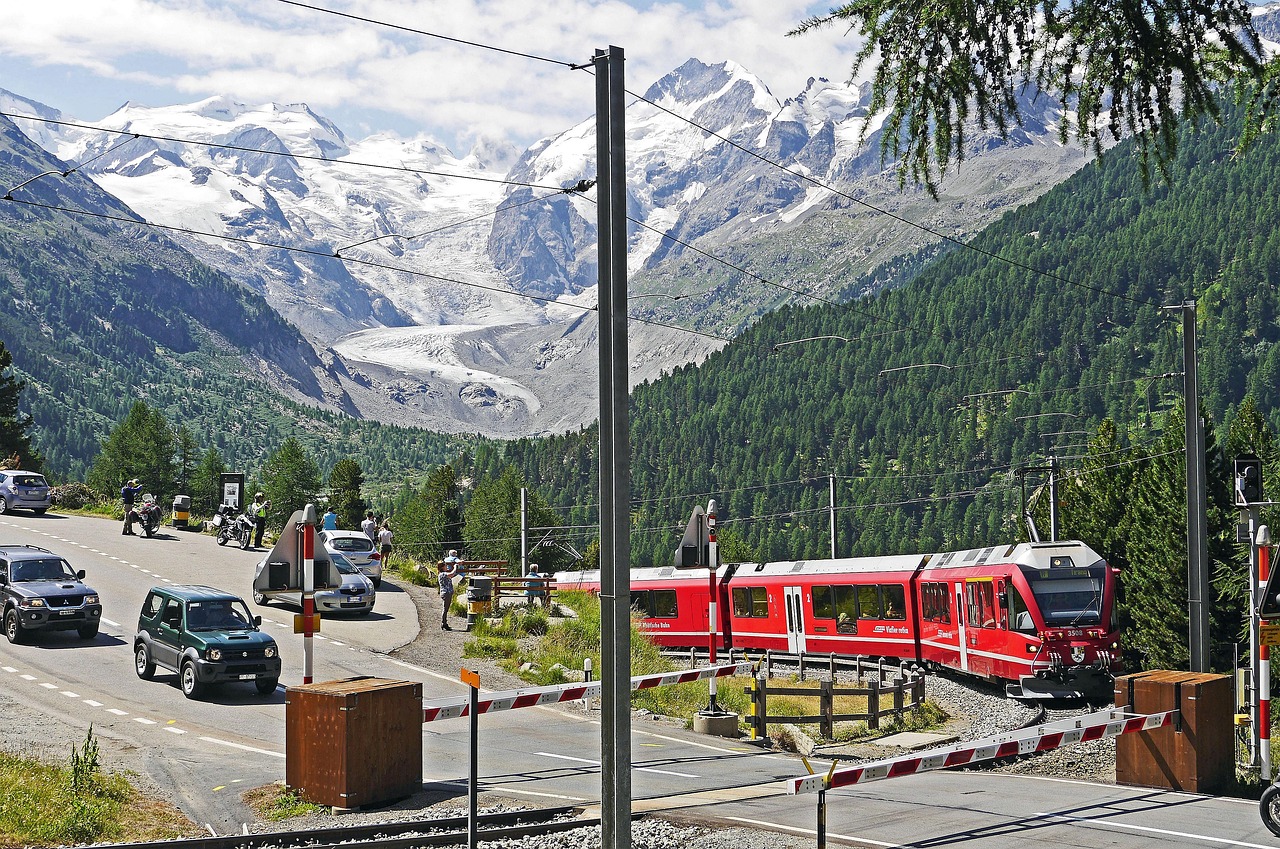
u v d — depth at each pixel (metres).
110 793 16.25
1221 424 193.00
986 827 14.94
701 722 25.86
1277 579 17.66
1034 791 17.89
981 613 33.94
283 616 38.31
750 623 46.12
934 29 9.28
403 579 51.22
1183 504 56.97
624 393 12.25
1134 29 9.05
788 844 14.00
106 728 22.53
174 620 27.17
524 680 30.72
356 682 17.12
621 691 12.05
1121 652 31.48
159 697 25.95
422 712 17.02
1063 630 31.03
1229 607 53.84
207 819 15.62
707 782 18.83
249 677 26.27
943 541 190.12
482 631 37.44
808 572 43.78
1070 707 30.89
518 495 144.38
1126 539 63.59
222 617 27.28
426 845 14.04
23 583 32.41
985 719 29.47
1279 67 9.19
